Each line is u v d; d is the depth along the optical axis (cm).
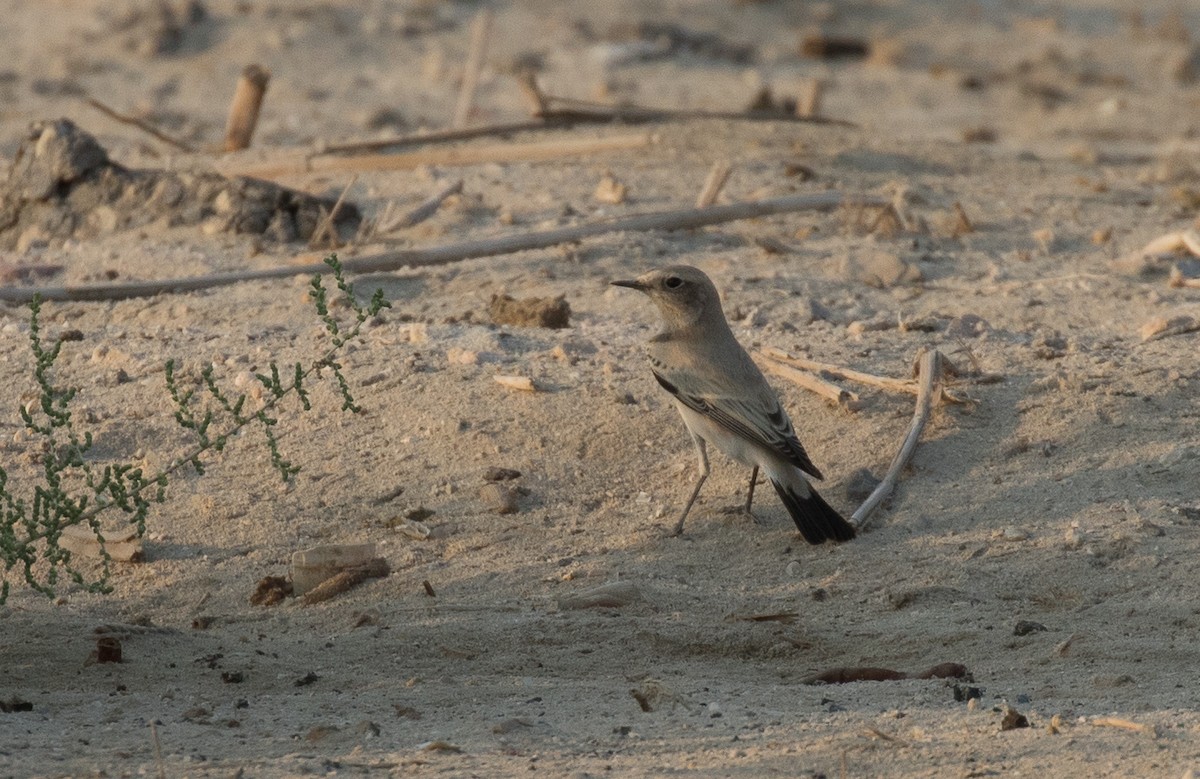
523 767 880
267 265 2016
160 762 862
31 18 4084
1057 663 1116
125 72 3731
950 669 1105
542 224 2170
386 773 872
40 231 2180
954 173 2581
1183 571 1254
